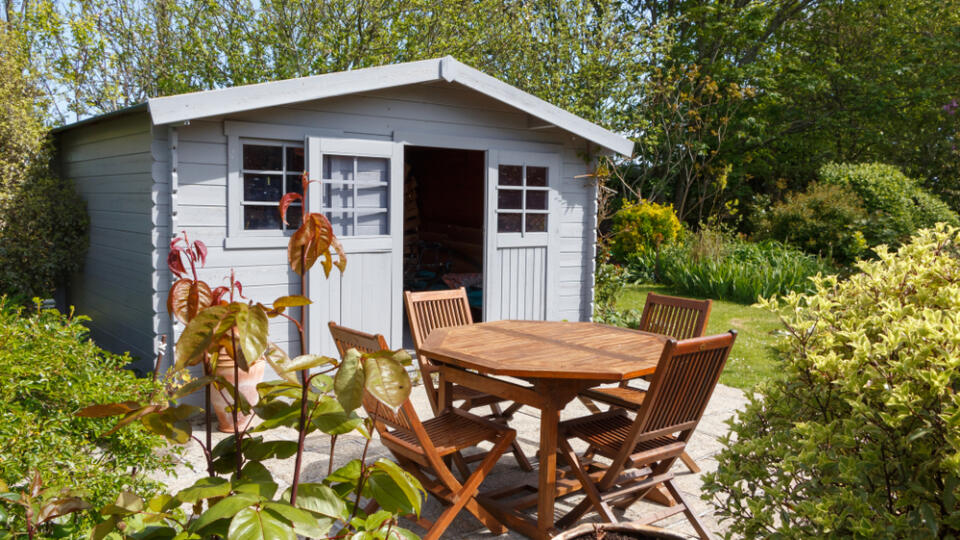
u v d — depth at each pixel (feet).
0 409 8.24
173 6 49.24
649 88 54.90
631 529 8.53
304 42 48.24
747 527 8.08
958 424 6.55
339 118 21.31
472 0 53.06
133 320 21.90
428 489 12.09
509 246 25.21
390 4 48.01
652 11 67.00
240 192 19.85
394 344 22.91
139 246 21.08
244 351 5.31
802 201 48.88
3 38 28.96
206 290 6.59
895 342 7.49
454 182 38.70
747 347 28.17
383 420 12.39
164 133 18.70
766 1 62.75
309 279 20.98
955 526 6.82
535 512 13.39
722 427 18.42
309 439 17.33
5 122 26.14
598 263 32.86
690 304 16.51
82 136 26.58
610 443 12.05
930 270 8.94
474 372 13.70
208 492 5.47
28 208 25.05
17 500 5.95
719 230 50.78
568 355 12.91
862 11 66.03
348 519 6.18
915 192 48.39
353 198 21.81
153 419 5.86
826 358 8.05
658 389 10.96
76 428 9.35
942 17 64.64
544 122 24.88
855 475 7.13
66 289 30.14
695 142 57.98
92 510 7.90
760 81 60.85
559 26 54.19
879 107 61.67
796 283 39.22
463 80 22.31
